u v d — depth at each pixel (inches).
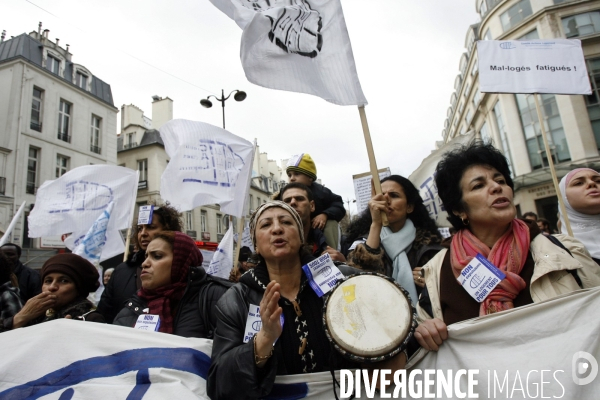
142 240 118.4
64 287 91.2
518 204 800.3
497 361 55.7
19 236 639.8
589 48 709.3
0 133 666.2
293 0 92.4
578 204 90.2
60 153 743.7
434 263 73.7
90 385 62.2
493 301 61.4
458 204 72.9
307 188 113.2
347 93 84.7
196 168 150.4
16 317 85.2
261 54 90.2
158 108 1036.5
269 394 57.7
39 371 63.9
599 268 66.3
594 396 51.8
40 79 723.4
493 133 892.0
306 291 65.1
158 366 64.3
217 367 56.7
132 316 83.5
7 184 642.8
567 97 701.9
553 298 56.9
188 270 87.5
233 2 93.5
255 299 64.3
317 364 59.6
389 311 53.6
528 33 771.4
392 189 99.7
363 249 81.6
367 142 82.4
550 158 104.0
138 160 982.4
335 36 88.4
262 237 65.6
